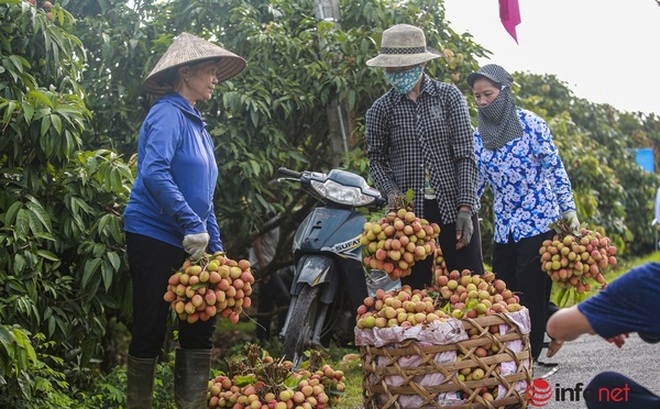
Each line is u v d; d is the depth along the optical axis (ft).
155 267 15.11
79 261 17.53
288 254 27.17
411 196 15.66
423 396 13.55
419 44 16.46
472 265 17.04
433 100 16.85
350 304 20.07
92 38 22.90
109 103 23.04
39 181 16.79
